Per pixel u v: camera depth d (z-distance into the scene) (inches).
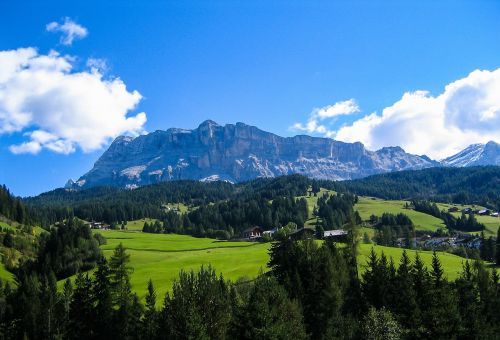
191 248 6879.9
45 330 2945.4
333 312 3016.7
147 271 4945.9
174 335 2437.3
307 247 3496.6
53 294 3203.7
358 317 3169.3
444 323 2780.5
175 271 4852.4
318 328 3009.4
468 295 3147.1
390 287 3193.9
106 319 2977.4
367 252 5408.5
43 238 7126.0
